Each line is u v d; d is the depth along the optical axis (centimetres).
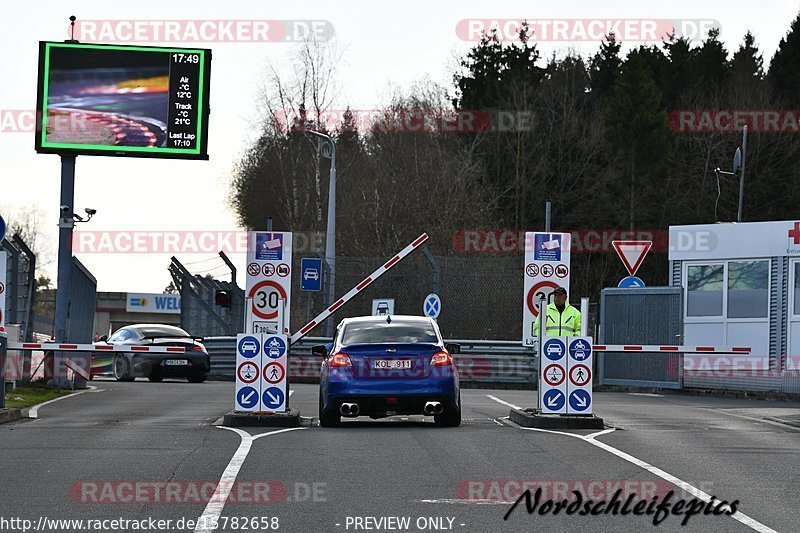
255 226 12469
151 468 2142
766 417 3634
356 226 9938
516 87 10969
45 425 3044
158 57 5006
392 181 9819
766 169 11562
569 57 12825
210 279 6875
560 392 3134
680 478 2069
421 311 6419
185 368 5934
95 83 4947
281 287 3609
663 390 5441
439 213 9331
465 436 2780
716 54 13188
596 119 11738
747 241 5250
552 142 11188
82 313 5125
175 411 3612
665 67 13150
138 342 5916
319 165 10050
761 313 5203
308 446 2527
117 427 2984
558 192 11138
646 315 5403
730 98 12244
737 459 2366
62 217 4841
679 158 11825
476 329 6388
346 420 3447
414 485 1955
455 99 11494
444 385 3038
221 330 6881
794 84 12825
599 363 5566
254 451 2419
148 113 4991
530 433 2877
